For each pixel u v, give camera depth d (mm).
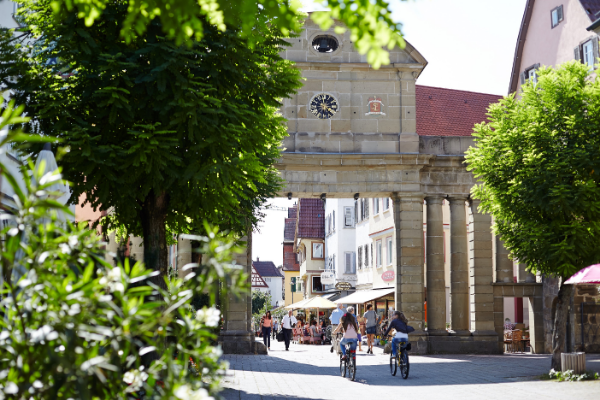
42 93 12047
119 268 4145
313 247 68250
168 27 4895
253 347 29062
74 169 11703
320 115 29109
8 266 3951
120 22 12062
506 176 18984
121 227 14891
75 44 11883
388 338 32375
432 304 29578
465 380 18062
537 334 29938
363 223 50688
